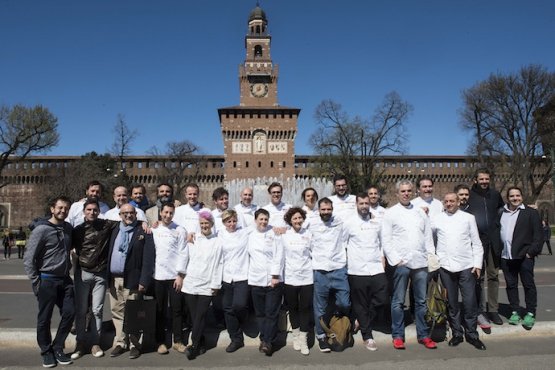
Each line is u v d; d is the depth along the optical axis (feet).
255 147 216.95
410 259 23.26
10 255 87.97
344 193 28.45
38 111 157.07
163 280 22.84
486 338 24.89
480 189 27.30
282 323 25.52
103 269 22.59
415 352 22.54
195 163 221.87
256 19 224.53
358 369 20.17
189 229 27.96
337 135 163.53
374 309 24.45
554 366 20.27
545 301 35.12
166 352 22.56
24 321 29.35
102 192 27.17
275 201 28.73
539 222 25.53
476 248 23.76
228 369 20.26
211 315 28.12
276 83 223.51
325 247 23.31
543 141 135.44
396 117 155.33
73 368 20.48
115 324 22.98
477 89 143.95
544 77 134.82
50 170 220.84
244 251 23.53
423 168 235.40
